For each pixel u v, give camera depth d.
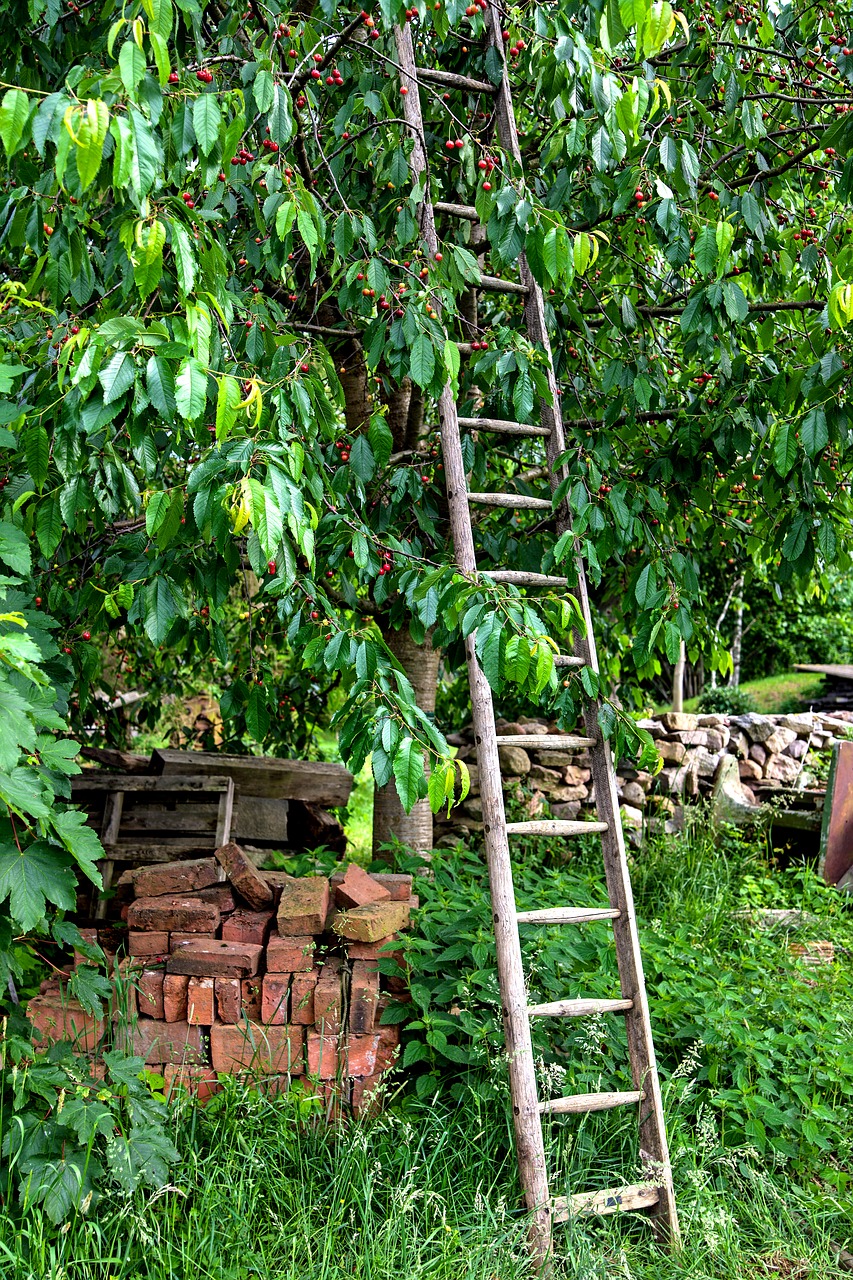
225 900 3.48
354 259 3.52
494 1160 2.93
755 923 4.86
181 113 2.29
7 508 2.69
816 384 3.14
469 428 3.19
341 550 3.14
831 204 4.38
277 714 5.01
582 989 3.45
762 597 12.85
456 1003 3.28
